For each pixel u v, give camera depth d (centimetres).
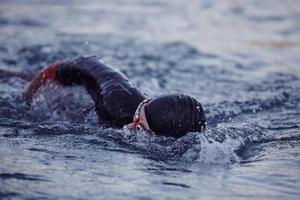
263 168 1166
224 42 3086
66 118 1585
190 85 2162
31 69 2319
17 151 1235
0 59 2470
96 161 1185
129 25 3441
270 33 3403
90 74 1529
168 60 2584
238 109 1794
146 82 2183
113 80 1473
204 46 2959
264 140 1412
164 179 1081
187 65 2511
